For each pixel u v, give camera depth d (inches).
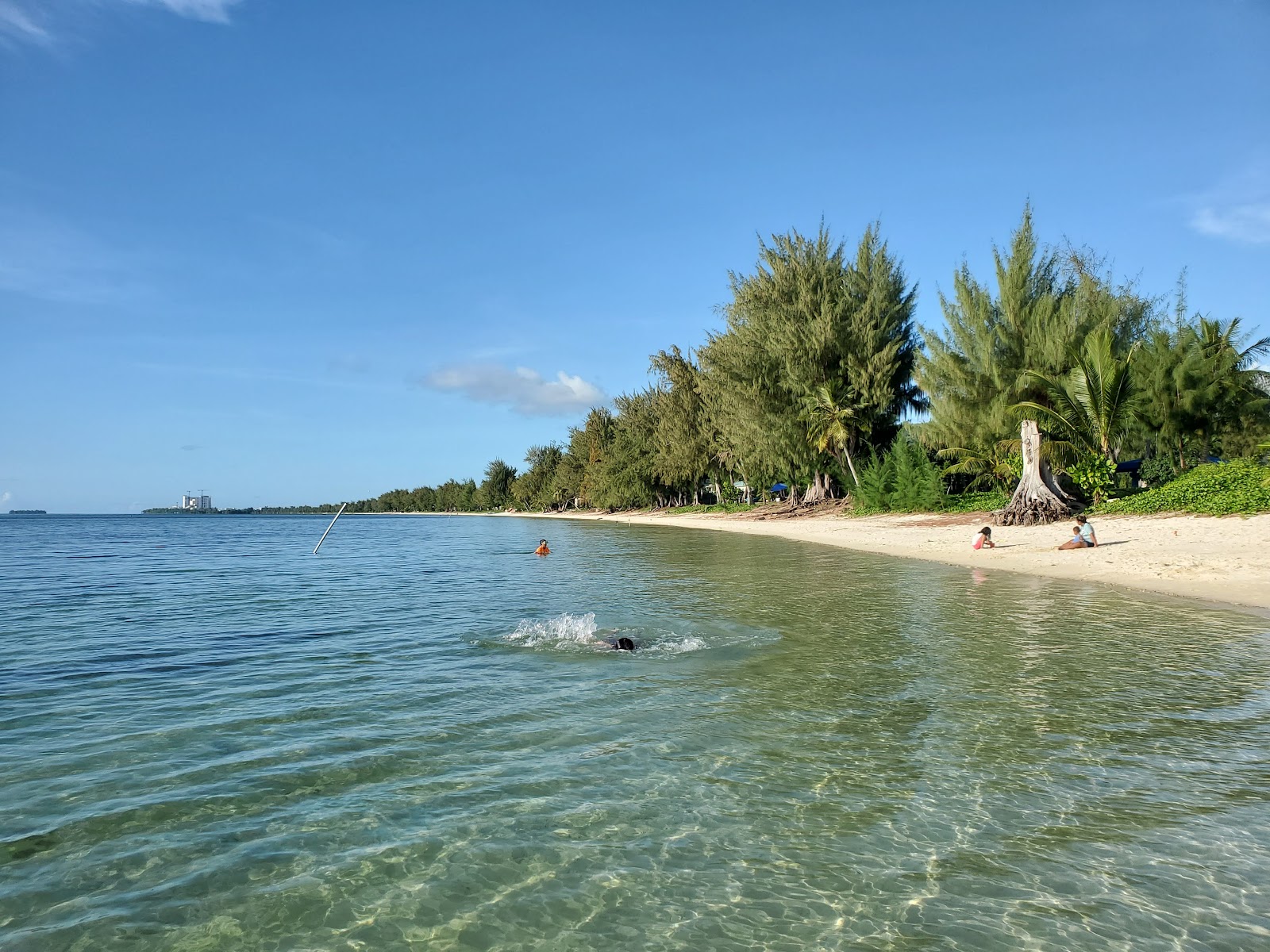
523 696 313.3
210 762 240.4
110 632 480.1
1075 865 171.0
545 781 221.8
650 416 3390.7
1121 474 1454.2
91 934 150.3
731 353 1861.5
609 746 250.7
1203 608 491.8
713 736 258.8
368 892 165.0
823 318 1702.8
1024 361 1337.4
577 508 5290.4
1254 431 1523.1
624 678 342.3
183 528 3533.5
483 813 201.6
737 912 156.1
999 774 221.9
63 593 716.7
